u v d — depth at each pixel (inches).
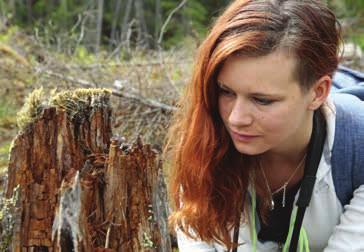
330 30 61.4
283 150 68.5
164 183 65.1
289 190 72.7
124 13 378.0
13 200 62.5
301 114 62.2
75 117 62.7
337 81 77.5
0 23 241.8
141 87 157.1
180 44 217.6
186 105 67.2
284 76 58.7
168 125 145.5
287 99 59.9
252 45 57.1
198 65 61.3
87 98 63.3
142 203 63.3
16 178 62.6
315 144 68.2
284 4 59.7
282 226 74.7
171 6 367.6
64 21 345.1
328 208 70.5
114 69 173.0
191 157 67.9
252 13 58.4
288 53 58.2
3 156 149.4
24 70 177.5
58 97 63.1
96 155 63.0
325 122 68.2
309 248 75.4
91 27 325.4
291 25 58.6
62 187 59.4
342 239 69.4
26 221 62.6
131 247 63.8
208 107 63.6
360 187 68.9
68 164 62.7
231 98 61.3
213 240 74.5
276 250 76.8
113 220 63.0
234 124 61.1
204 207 71.0
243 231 75.7
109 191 62.3
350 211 69.2
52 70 169.3
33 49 202.4
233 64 58.4
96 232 62.9
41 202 62.4
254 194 72.3
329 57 61.4
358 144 67.8
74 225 59.3
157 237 64.4
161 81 164.9
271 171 71.6
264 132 61.2
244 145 62.8
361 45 223.3
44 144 62.2
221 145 66.7
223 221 72.1
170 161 72.8
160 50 171.5
